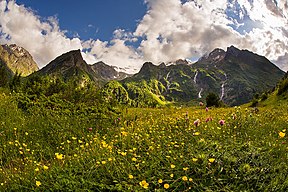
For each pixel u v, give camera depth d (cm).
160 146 648
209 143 601
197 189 448
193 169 499
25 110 1289
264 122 934
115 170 528
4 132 947
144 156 609
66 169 554
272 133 777
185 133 760
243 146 565
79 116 1217
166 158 555
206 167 486
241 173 470
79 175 523
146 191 453
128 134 830
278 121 984
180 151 587
